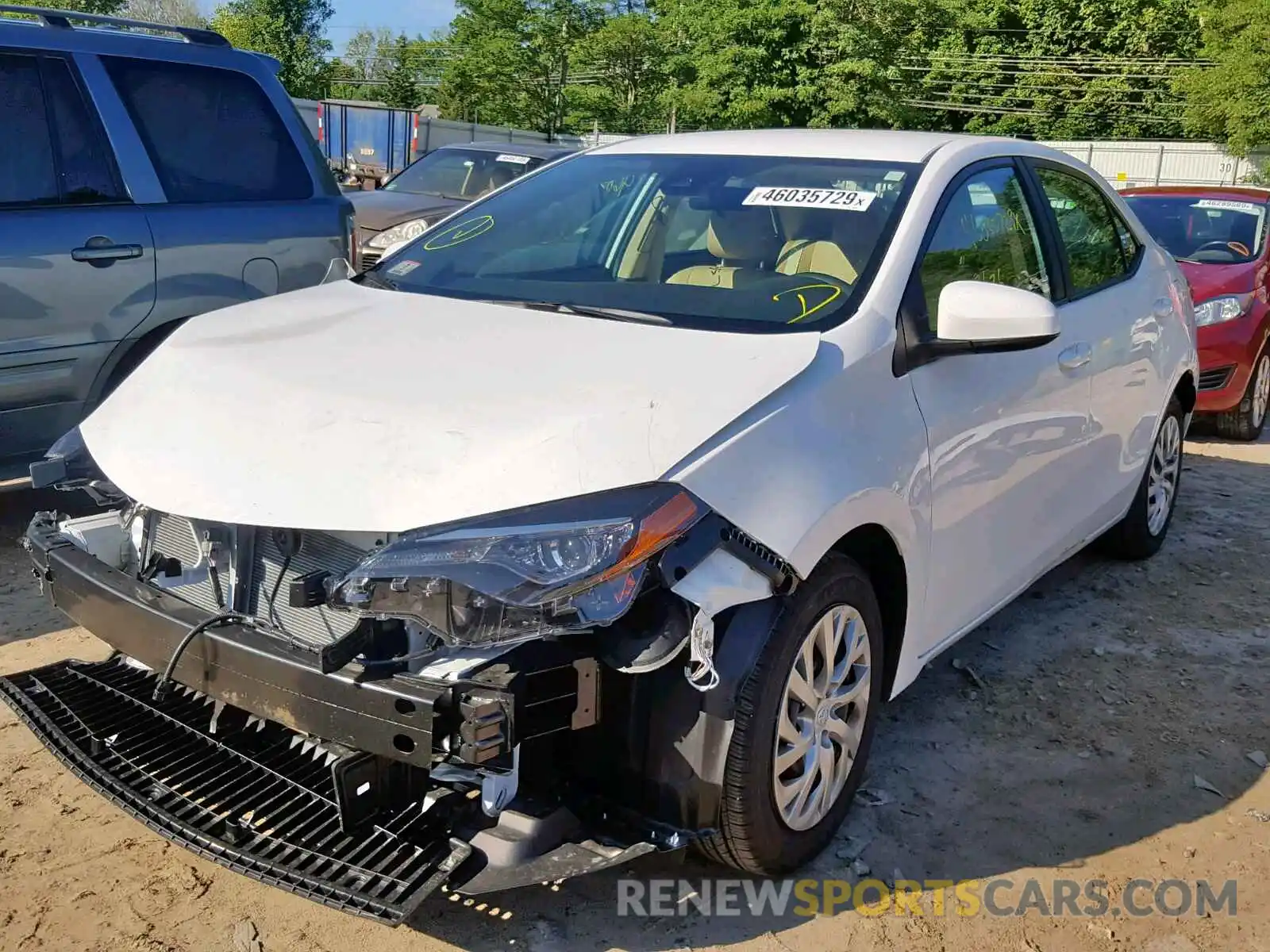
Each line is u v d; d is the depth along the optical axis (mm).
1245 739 3840
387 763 2482
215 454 2664
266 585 2668
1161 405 5031
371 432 2574
